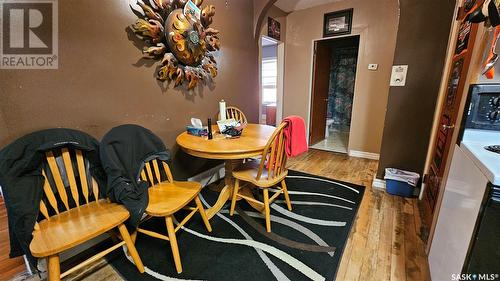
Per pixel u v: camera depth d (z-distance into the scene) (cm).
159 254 149
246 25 283
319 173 292
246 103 305
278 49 398
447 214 112
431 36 203
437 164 171
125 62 165
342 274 133
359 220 186
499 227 73
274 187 247
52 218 118
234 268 137
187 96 219
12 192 101
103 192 137
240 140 179
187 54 203
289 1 338
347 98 592
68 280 129
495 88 102
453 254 94
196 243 159
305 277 130
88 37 143
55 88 132
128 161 140
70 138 123
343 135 524
